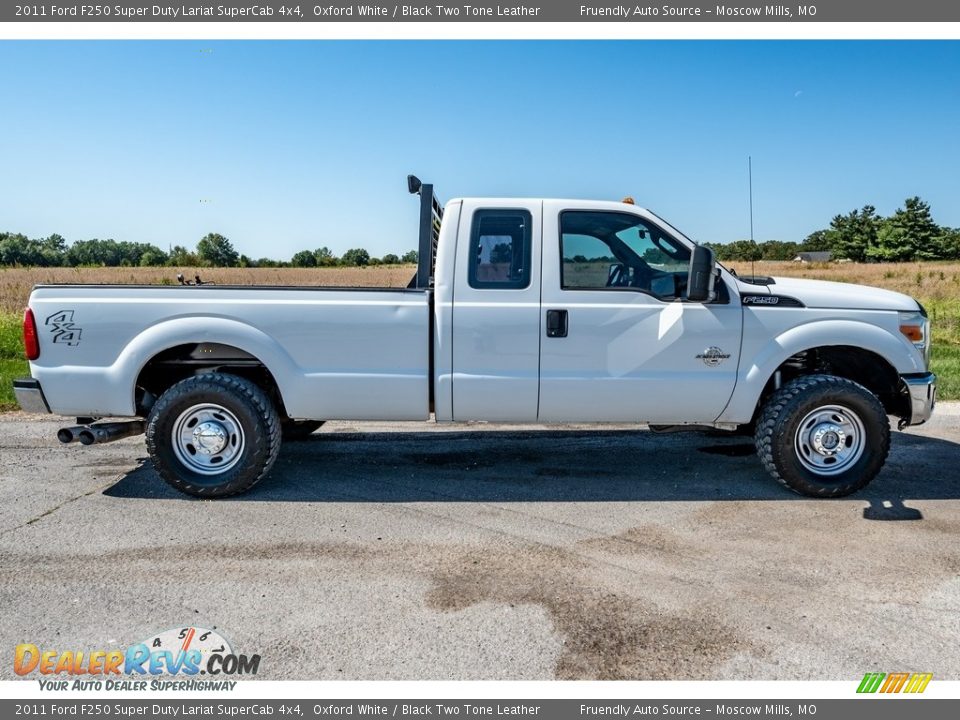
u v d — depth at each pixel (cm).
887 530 411
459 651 285
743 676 268
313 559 372
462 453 582
